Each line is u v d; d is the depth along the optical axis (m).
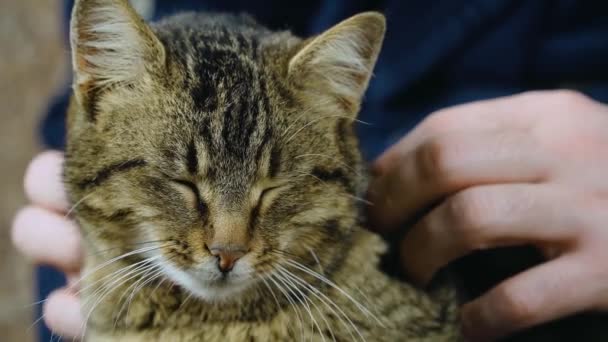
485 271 0.43
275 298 0.39
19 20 0.87
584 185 0.38
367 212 0.42
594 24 0.48
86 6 0.38
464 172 0.39
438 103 0.50
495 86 0.49
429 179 0.39
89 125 0.38
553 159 0.39
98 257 0.40
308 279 0.40
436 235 0.39
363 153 0.43
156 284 0.39
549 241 0.38
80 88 0.38
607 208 0.38
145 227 0.38
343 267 0.40
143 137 0.38
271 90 0.39
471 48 0.49
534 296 0.38
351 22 0.40
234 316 0.39
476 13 0.48
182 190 0.38
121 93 0.38
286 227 0.39
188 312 0.39
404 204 0.40
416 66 0.49
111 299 0.40
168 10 0.53
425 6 0.49
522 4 0.48
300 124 0.39
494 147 0.39
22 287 0.78
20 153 0.84
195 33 0.41
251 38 0.41
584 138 0.39
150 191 0.38
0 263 0.79
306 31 0.56
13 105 0.85
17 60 0.86
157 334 0.40
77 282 0.41
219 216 0.37
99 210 0.38
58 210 0.45
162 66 0.38
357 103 0.40
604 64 0.48
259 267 0.38
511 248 0.42
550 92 0.41
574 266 0.38
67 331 0.43
